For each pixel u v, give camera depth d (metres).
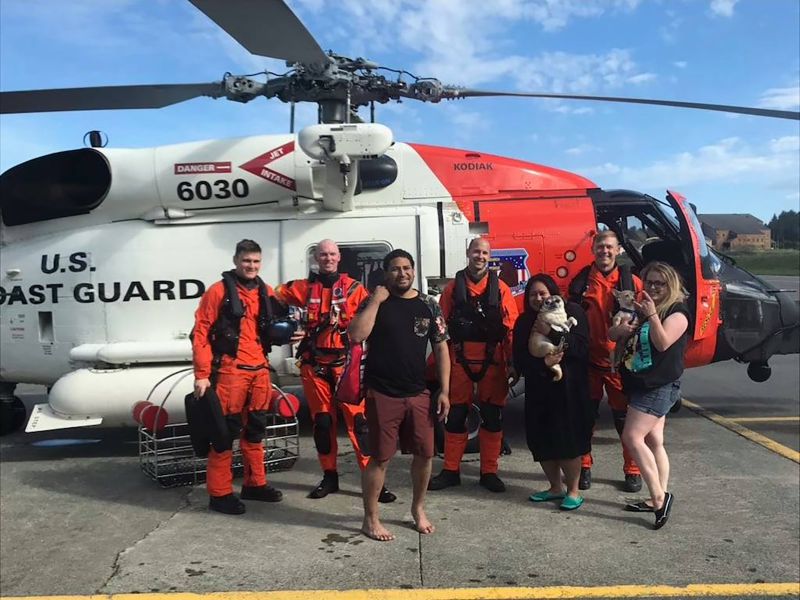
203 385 3.87
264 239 5.57
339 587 3.10
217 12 3.44
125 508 4.21
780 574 3.18
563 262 5.55
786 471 4.73
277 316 4.14
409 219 5.55
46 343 5.67
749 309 5.74
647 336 3.65
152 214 5.66
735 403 7.30
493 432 4.36
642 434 3.74
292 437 5.14
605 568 3.26
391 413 3.47
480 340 4.24
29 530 3.86
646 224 6.25
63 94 5.04
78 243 5.62
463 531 3.73
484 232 5.61
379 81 5.06
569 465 3.98
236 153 5.55
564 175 6.08
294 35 3.77
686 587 3.06
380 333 3.46
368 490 3.61
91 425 5.13
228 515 4.03
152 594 3.05
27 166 5.68
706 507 4.04
